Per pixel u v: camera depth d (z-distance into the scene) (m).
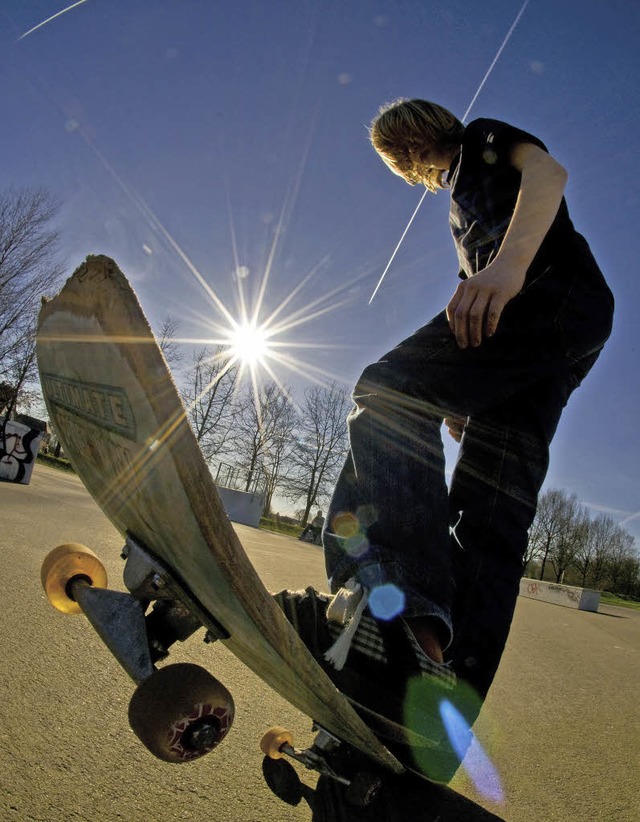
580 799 1.88
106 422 0.88
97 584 1.37
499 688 3.31
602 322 1.37
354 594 1.03
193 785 1.41
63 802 1.20
